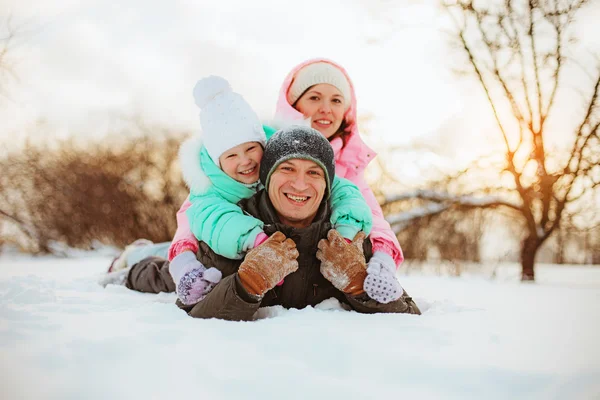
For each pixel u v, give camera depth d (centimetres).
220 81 269
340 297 233
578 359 140
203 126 267
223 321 186
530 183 677
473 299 302
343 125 371
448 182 737
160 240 1273
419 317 205
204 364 131
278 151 227
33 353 135
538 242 657
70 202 1226
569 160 656
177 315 201
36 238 1192
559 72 650
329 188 234
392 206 786
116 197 1253
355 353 141
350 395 116
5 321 174
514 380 125
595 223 669
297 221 231
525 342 160
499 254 751
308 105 354
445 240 748
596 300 295
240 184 262
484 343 158
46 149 1236
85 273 493
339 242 215
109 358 134
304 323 181
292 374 126
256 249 203
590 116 641
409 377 127
